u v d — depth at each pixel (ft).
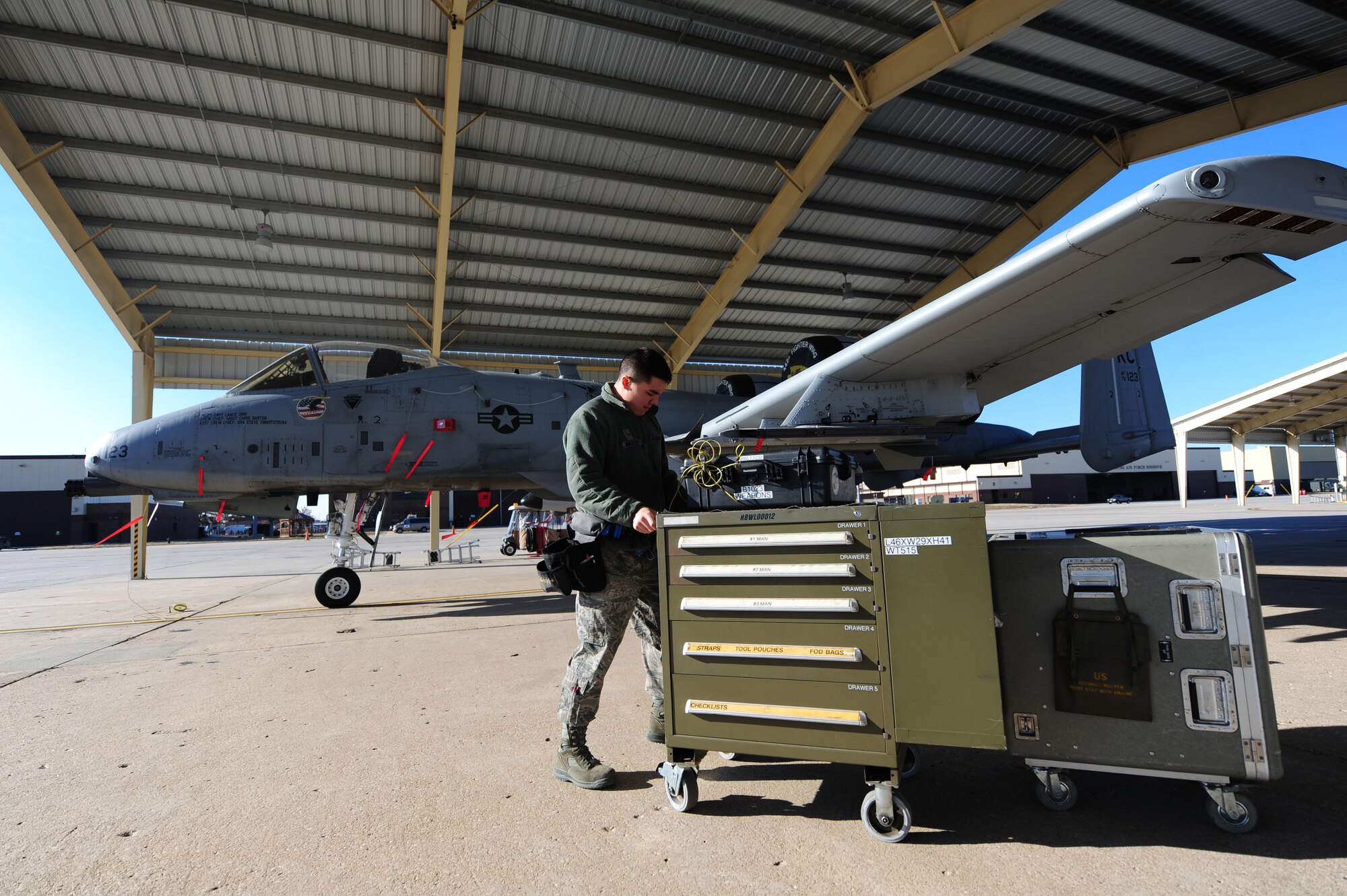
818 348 25.14
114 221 33.76
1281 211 9.86
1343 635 11.84
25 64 26.50
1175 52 29.37
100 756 8.29
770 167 36.01
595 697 7.22
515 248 39.50
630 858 5.50
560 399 25.25
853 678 5.90
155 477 21.27
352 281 40.06
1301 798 6.00
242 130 30.30
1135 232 11.44
